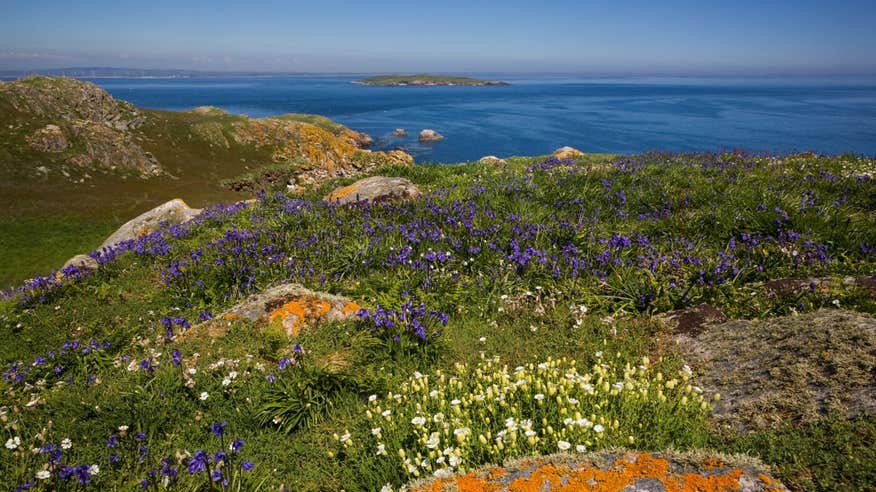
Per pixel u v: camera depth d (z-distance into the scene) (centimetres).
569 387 522
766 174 1539
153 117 9469
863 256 909
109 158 7131
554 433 447
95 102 8725
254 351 736
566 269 953
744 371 564
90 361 800
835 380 478
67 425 599
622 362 667
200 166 8438
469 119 15975
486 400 535
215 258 1191
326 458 536
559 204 1383
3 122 7056
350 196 1664
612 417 489
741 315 745
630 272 920
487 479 392
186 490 461
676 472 371
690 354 653
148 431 590
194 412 620
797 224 1028
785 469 391
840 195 1283
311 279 1034
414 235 1116
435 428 511
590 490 360
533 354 704
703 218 1144
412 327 734
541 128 12750
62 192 5922
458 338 772
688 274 870
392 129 13850
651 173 1653
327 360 698
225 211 1731
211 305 1028
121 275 1285
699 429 473
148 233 1853
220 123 9762
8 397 691
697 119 14138
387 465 478
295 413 602
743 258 932
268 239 1238
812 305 714
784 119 13625
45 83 8344
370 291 938
